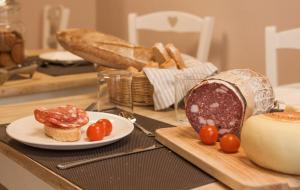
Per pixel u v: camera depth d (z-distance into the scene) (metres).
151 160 0.92
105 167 0.88
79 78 1.73
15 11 1.82
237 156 0.88
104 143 0.97
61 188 0.83
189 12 2.67
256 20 2.32
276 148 0.78
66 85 1.68
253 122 0.83
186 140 0.98
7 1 1.79
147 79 1.34
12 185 1.06
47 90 1.65
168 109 1.35
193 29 2.18
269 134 0.79
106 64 1.53
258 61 2.34
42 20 3.34
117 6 3.26
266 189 0.76
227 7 2.45
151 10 2.94
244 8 2.36
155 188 0.78
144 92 1.36
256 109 1.00
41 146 0.96
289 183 0.77
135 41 2.33
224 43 2.50
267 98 1.03
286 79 2.25
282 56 2.24
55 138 0.99
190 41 2.67
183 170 0.87
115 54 1.49
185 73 1.24
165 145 1.00
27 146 1.00
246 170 0.81
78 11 3.47
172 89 1.32
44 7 3.30
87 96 1.52
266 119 0.83
